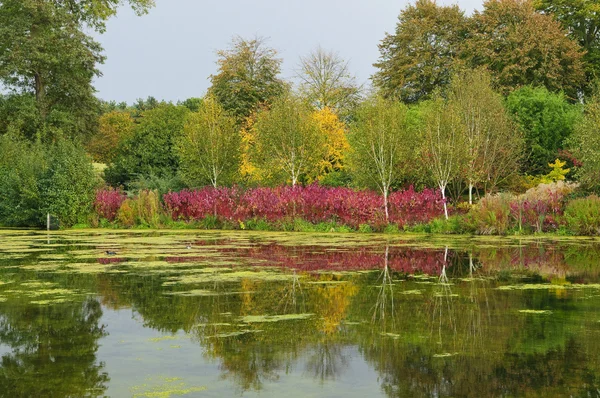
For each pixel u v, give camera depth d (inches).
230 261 415.8
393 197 774.5
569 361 173.6
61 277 339.0
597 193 751.7
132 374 164.4
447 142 765.3
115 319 231.8
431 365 170.7
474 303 258.8
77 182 859.4
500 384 154.6
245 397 145.8
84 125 1368.1
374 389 151.0
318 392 149.4
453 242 575.2
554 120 959.0
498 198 737.6
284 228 784.9
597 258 433.1
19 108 1234.6
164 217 861.2
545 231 699.4
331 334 205.9
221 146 898.1
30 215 856.3
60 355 183.5
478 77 884.0
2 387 153.6
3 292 290.7
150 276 341.4
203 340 199.9
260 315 236.5
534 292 287.3
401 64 1454.2
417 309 247.0
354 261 415.2
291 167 877.8
